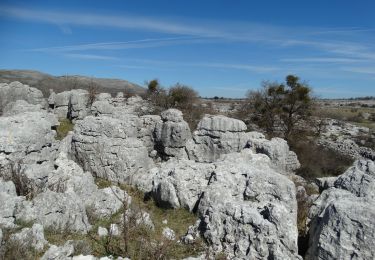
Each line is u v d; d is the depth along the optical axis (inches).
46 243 287.6
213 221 315.9
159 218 406.3
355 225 269.3
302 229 369.7
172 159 668.1
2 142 441.4
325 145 1346.0
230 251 296.7
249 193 384.8
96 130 553.0
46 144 494.3
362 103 5073.8
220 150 684.7
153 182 462.6
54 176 415.2
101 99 1061.8
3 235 275.3
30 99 1045.8
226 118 690.2
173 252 303.9
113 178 531.5
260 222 295.1
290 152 947.3
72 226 325.4
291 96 1386.6
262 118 1430.9
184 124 708.7
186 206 424.2
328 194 363.6
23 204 318.7
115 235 326.3
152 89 1382.9
